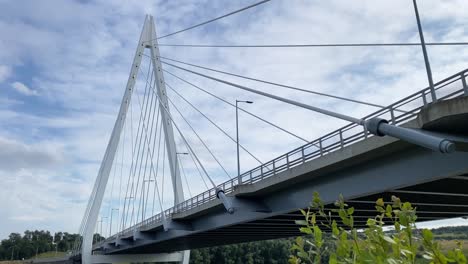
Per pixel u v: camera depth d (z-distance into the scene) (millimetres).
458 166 18828
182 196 57156
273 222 35875
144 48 69625
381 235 2812
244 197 33031
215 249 129000
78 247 100688
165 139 61906
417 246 2686
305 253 3225
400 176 21594
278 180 28406
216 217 39406
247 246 133250
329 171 25516
